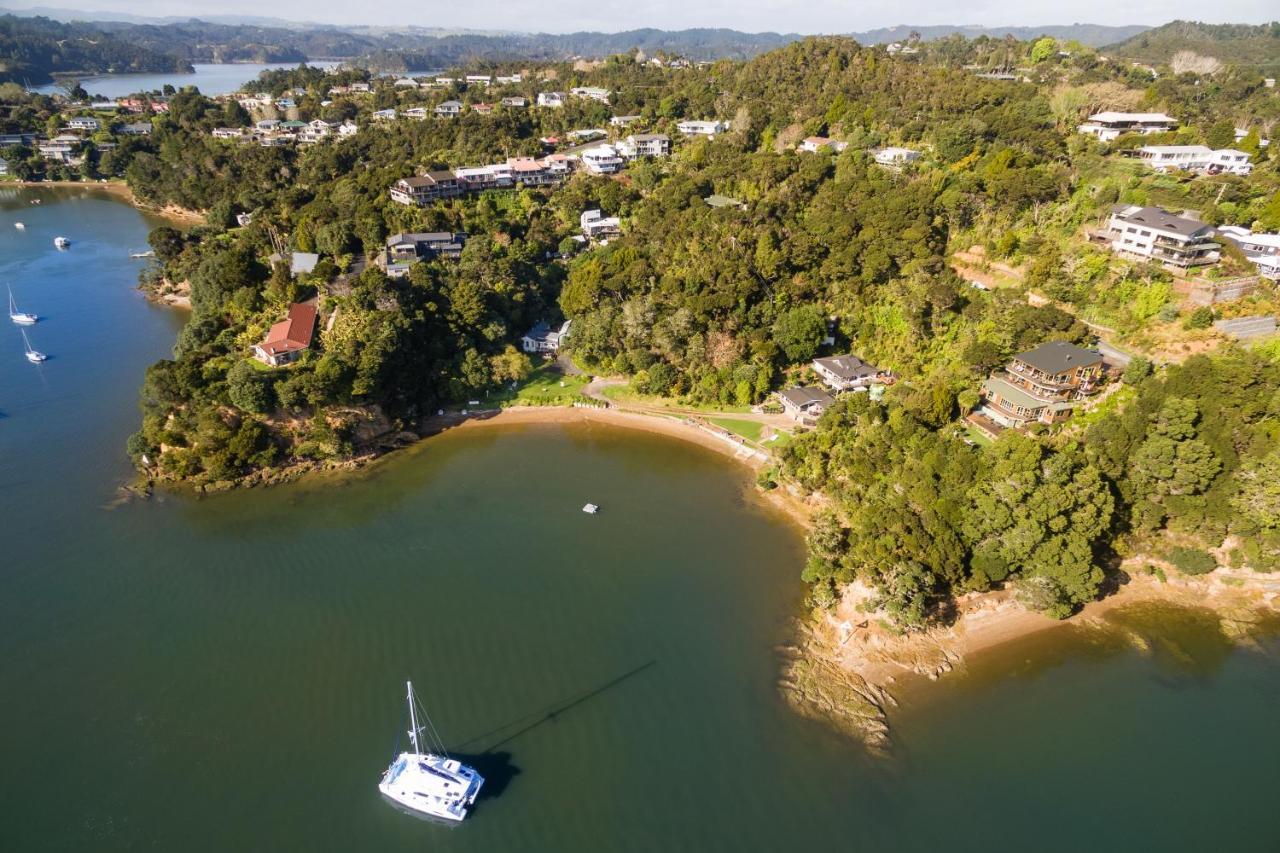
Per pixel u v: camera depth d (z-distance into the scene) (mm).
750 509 102250
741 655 76812
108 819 59219
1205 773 65375
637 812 60656
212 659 74562
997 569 78875
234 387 103500
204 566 88250
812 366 132125
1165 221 114312
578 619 81125
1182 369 92688
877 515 82750
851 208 146500
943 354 121062
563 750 65875
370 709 69438
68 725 67125
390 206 168500
